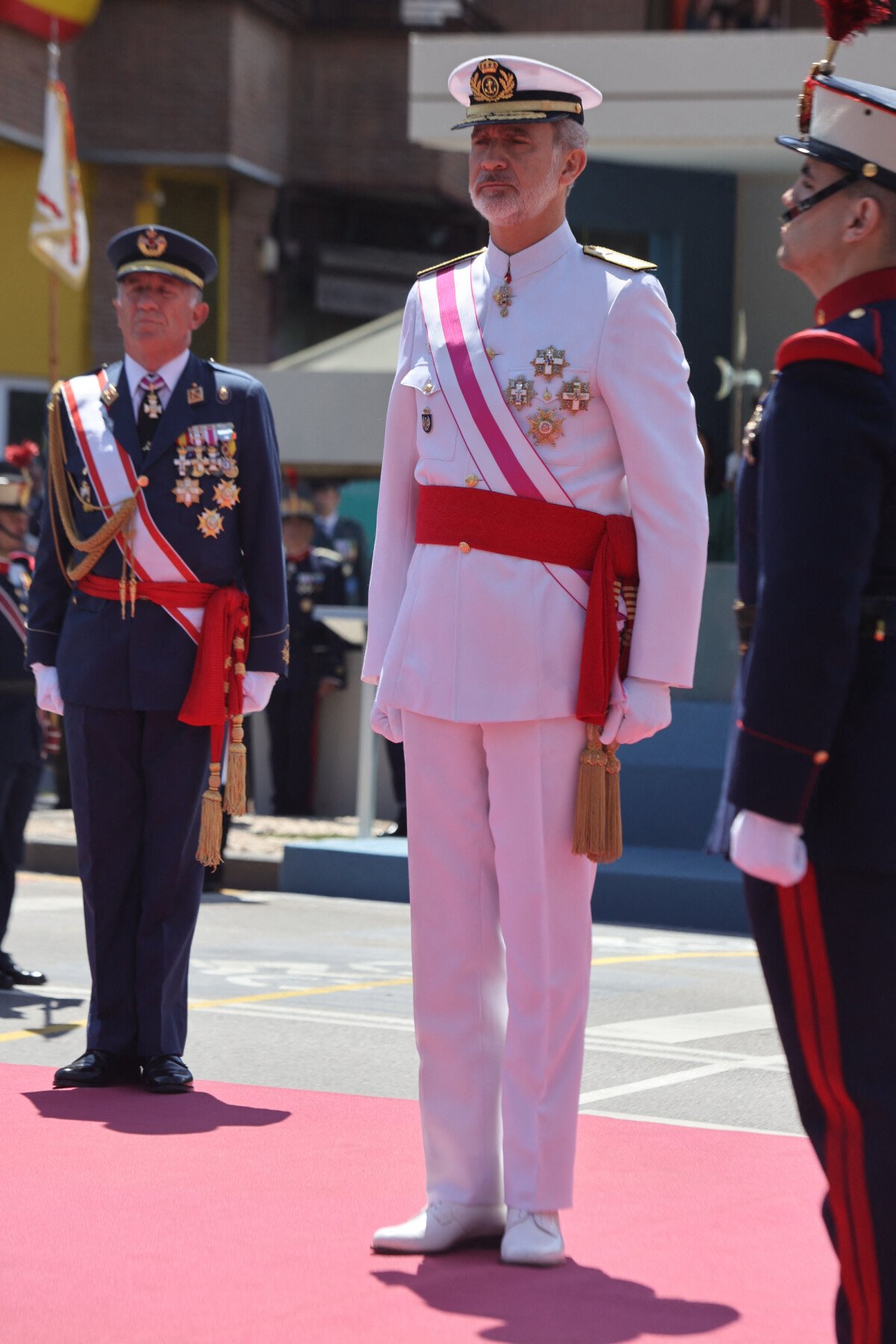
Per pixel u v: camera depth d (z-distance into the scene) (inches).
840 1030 252.7
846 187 261.7
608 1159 398.3
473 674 326.6
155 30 1920.5
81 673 473.7
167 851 471.8
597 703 321.1
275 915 850.8
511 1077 327.0
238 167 1942.7
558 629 325.4
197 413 482.0
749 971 701.9
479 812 334.0
